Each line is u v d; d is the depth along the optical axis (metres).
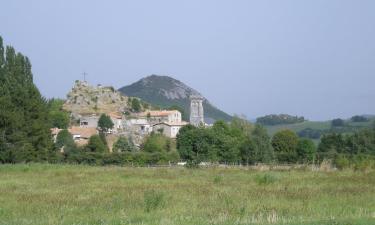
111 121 187.50
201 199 29.11
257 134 130.25
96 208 25.44
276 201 28.23
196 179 45.22
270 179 41.44
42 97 86.56
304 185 38.44
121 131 190.00
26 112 81.94
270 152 101.62
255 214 23.06
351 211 24.30
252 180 43.75
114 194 31.84
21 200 28.64
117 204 26.81
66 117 187.88
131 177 47.31
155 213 23.80
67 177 46.72
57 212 24.19
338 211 24.30
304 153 116.88
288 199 29.28
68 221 21.30
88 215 23.19
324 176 48.12
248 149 99.25
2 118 77.12
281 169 63.06
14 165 61.12
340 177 46.56
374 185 38.22
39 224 20.61
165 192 32.66
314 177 46.75
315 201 28.28
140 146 155.00
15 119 77.88
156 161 90.94
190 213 23.59
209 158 94.25
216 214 23.11
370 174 50.75
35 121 82.62
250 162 98.94
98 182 41.25
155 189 35.00
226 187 36.91
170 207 25.66
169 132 199.00
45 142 84.06
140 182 41.44
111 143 168.62
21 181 42.09
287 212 24.00
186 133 99.81
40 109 84.12
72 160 88.12
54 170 56.56
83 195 31.33
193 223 20.19
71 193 32.44
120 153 90.44
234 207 25.44
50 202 27.72
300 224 19.38
